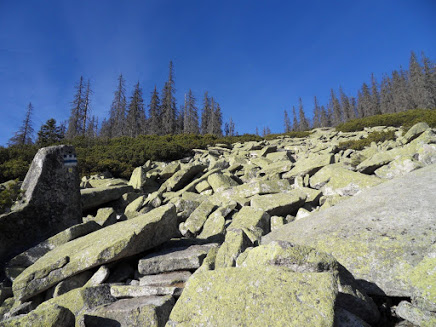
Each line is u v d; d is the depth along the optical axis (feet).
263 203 31.27
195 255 18.49
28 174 33.30
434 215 14.43
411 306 10.87
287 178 45.85
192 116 244.22
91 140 120.16
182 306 12.10
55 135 123.24
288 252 12.25
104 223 30.78
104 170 66.18
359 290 11.94
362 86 339.57
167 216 22.33
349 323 9.86
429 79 207.41
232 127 347.36
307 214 27.66
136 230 20.03
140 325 13.01
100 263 18.86
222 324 10.43
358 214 18.40
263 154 77.30
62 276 19.31
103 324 13.55
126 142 117.39
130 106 212.43
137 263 20.79
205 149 99.04
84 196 39.45
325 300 9.66
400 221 15.07
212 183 46.09
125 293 16.44
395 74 331.77
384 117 115.75
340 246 15.12
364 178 32.89
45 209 31.12
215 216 29.22
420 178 20.92
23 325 13.34
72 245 22.77
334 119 337.52
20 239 28.27
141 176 53.98
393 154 38.73
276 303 10.26
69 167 34.60
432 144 33.65
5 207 29.71
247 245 18.65
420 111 110.11
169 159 84.89
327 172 38.24
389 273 12.44
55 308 13.97
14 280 20.39
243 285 11.60
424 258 11.95
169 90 225.97
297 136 148.56
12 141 163.43
